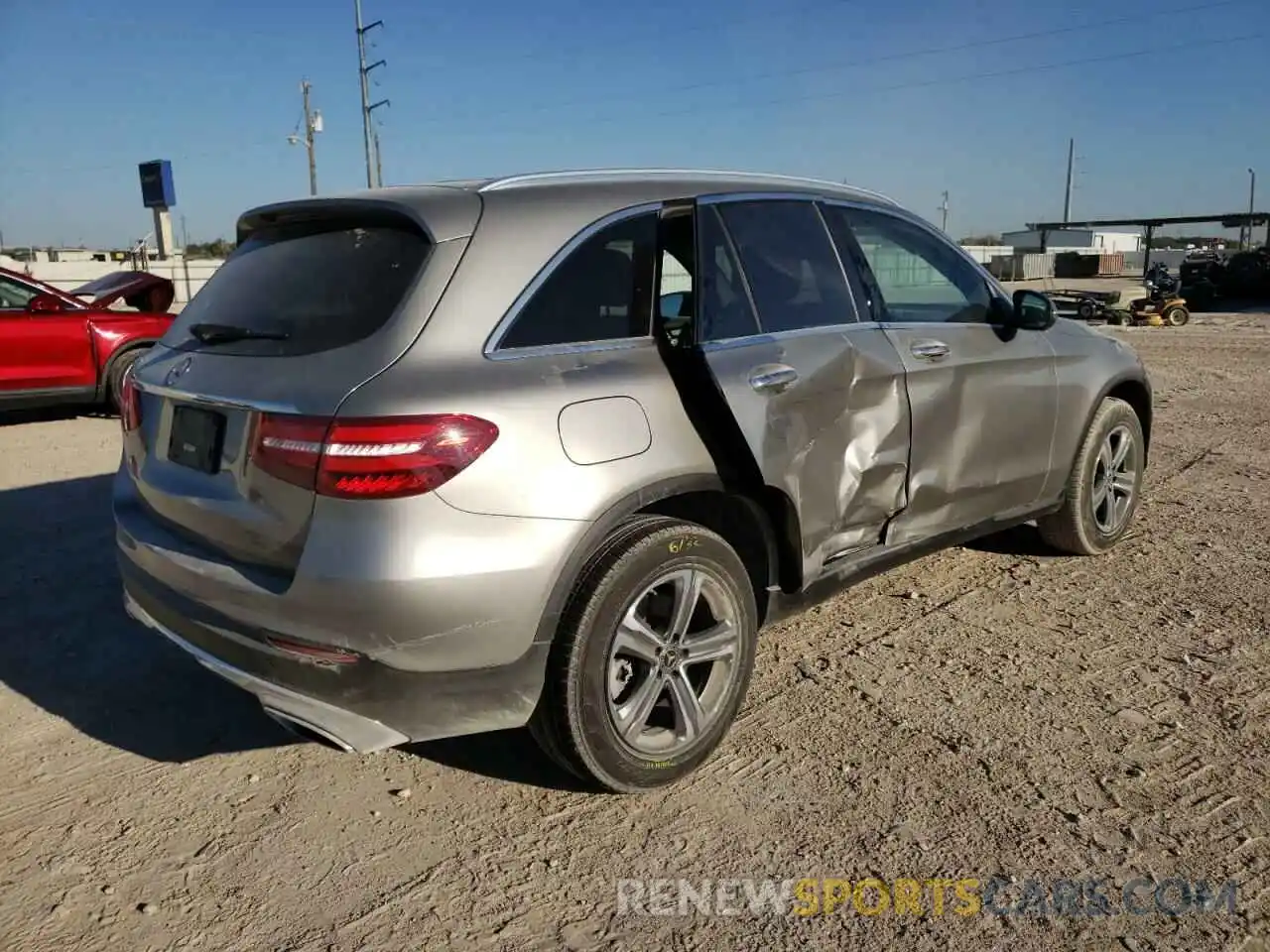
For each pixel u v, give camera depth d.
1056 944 2.40
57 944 2.44
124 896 2.62
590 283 2.99
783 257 3.51
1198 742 3.27
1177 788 3.01
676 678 3.04
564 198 3.04
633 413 2.89
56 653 4.09
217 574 2.77
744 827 2.88
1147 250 39.31
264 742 3.41
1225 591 4.57
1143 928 2.45
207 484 2.87
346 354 2.66
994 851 2.74
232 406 2.77
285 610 2.60
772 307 3.40
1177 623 4.22
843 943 2.43
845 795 3.01
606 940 2.45
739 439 3.07
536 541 2.64
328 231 3.10
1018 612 4.37
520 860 2.75
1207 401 10.16
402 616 2.50
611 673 2.87
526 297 2.83
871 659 3.93
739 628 3.17
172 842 2.85
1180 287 28.36
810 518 3.37
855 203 3.91
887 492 3.71
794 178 3.78
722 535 3.36
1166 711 3.47
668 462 2.92
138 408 3.29
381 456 2.48
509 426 2.62
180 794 3.09
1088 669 3.80
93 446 8.39
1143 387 5.18
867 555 3.72
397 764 3.27
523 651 2.68
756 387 3.16
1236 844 2.74
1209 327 21.12
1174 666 3.81
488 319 2.75
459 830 2.89
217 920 2.53
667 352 3.08
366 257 2.90
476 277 2.78
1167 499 6.17
